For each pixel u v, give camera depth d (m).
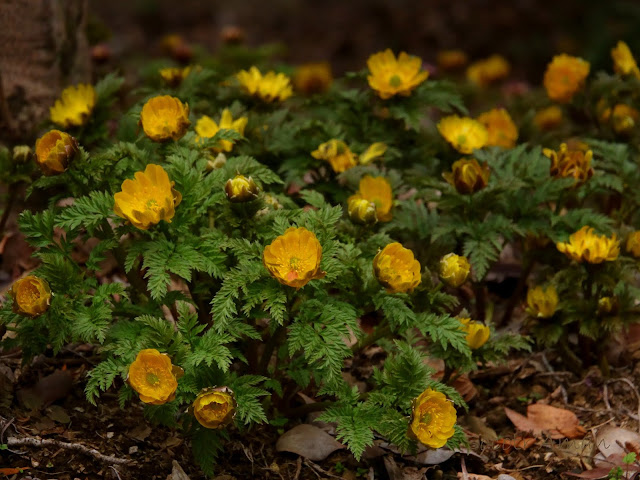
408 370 1.08
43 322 1.07
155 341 1.06
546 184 1.22
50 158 1.08
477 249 1.20
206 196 1.09
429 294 1.11
